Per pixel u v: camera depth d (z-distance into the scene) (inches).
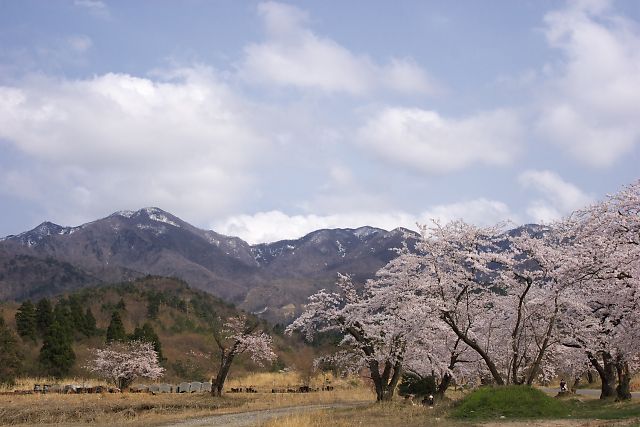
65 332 2098.9
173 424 899.4
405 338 1104.2
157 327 2928.2
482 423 757.9
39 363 1948.8
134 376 1732.3
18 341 1998.0
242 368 2576.3
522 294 984.9
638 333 848.3
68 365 1980.8
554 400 865.5
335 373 2345.0
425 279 1043.3
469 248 1029.2
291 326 1283.2
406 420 832.3
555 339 1006.4
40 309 2356.1
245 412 1116.5
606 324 945.5
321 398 1476.4
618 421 707.4
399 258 1071.6
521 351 1076.5
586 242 872.9
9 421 882.8
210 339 2716.5
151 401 1248.8
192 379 2272.4
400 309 1085.8
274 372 2513.5
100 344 2373.3
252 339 1573.6
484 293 1092.5
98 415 954.1
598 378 2386.8
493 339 1075.3
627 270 797.2
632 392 1595.7
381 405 1096.2
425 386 1401.3
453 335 1126.4
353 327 1241.4
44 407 1013.8
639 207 810.8
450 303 1002.1
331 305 1277.1
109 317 2945.4
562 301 928.9
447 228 1038.4
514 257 996.6
